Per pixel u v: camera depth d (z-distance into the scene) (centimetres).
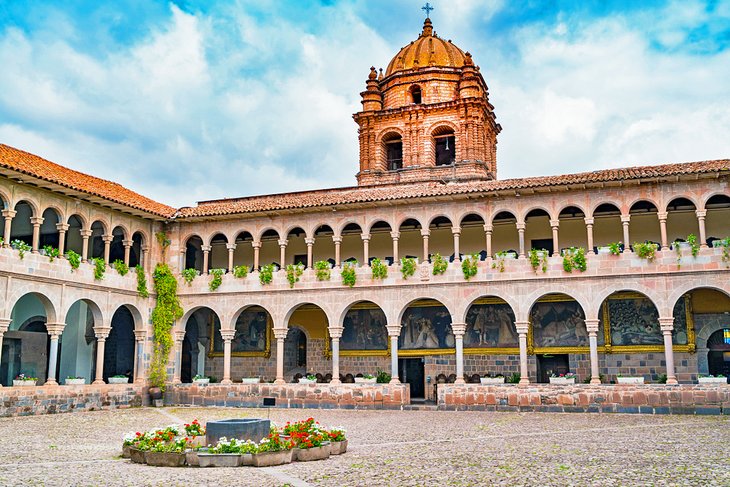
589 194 3728
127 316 4681
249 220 4338
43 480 1579
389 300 3978
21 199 3512
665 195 3603
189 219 4344
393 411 3719
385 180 5059
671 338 3503
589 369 3953
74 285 3762
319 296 4112
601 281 3634
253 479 1579
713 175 3481
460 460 1862
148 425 2966
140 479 1586
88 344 4394
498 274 3806
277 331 4156
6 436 2552
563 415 3303
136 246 4584
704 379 3431
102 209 4003
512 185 3769
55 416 3369
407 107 5044
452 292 3878
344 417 3344
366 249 4088
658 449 2028
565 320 4028
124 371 4625
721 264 3462
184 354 4812
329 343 4525
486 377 3978
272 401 4056
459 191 3834
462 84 5066
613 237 4028
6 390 3328
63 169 3991
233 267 4366
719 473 1608
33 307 4144
